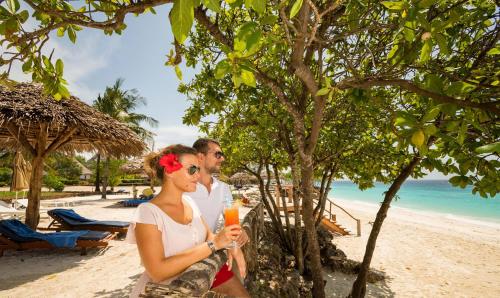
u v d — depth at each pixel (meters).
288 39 1.71
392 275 9.99
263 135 6.20
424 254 13.04
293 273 7.48
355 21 2.50
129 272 6.33
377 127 5.39
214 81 4.90
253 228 4.78
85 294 5.21
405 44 2.33
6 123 7.59
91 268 6.59
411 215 30.70
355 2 2.35
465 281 9.71
